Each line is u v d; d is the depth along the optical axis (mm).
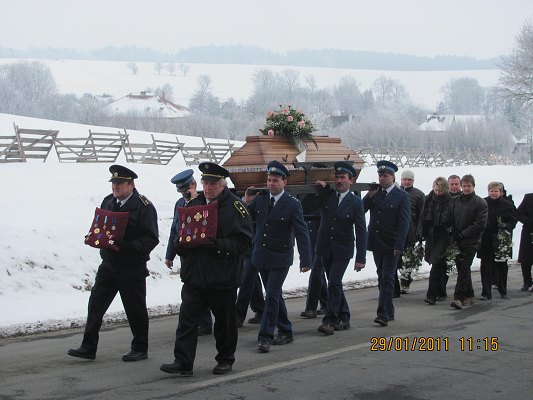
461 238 12023
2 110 95812
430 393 7070
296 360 8344
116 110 110000
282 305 9273
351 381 7469
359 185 12812
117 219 8102
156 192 22547
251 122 87375
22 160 25609
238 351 8828
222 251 7504
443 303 12602
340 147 13453
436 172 45125
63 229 13539
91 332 8227
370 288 14383
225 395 6910
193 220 7527
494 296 13469
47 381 7320
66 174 24000
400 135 82812
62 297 11562
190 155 32312
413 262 13453
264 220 9055
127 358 8211
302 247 9062
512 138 93562
